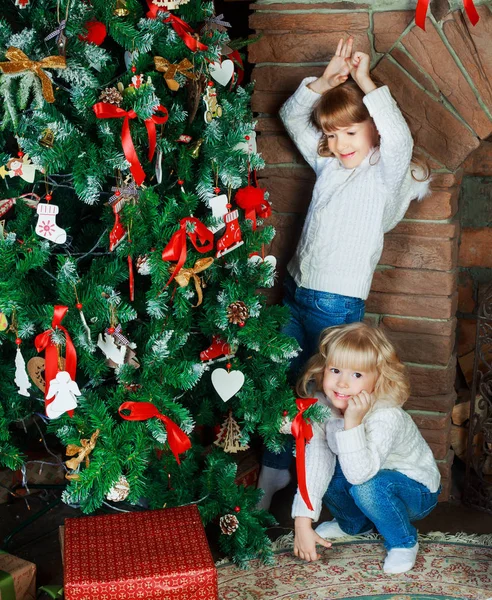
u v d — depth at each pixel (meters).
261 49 2.13
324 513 2.24
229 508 1.92
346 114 1.89
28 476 2.21
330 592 1.83
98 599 1.49
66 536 1.64
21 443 2.19
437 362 2.21
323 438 1.99
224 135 1.71
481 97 1.98
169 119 1.63
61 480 2.25
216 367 2.03
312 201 2.06
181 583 1.52
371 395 1.92
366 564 1.95
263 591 1.83
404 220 2.14
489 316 2.15
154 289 1.65
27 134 1.53
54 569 1.92
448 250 2.12
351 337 1.88
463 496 2.27
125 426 1.70
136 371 1.77
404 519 1.93
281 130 2.20
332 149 1.97
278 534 2.12
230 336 1.76
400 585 1.85
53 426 1.79
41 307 1.59
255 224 1.86
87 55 1.46
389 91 1.89
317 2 2.05
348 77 1.98
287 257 2.29
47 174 1.62
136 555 1.57
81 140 1.51
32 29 1.43
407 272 2.18
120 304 1.61
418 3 1.84
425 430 2.27
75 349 1.65
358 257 1.99
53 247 1.74
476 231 2.40
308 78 2.00
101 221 1.90
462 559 1.96
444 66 1.99
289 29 2.09
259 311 1.84
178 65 1.57
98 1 1.50
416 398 2.26
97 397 1.70
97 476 1.65
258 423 2.12
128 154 1.50
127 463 1.70
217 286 1.86
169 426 1.68
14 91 1.45
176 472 1.95
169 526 1.69
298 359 2.16
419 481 1.97
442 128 2.04
